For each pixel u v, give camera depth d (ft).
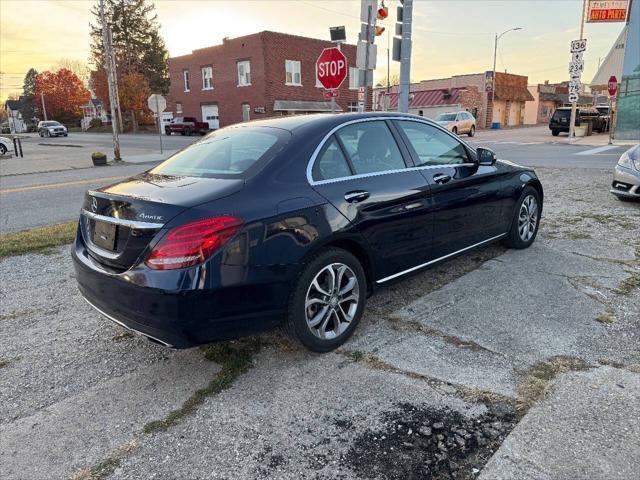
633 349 10.29
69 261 17.92
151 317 8.64
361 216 10.84
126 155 71.46
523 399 8.68
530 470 7.04
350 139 11.49
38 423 8.61
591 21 69.46
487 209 15.10
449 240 13.69
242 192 9.27
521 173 16.83
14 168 56.24
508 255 16.87
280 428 8.25
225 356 10.67
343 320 10.96
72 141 119.03
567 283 14.08
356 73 26.09
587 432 7.75
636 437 7.59
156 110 72.43
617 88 67.36
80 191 36.32
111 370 10.33
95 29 186.09
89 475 7.33
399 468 7.27
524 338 10.93
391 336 11.30
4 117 383.04
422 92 154.71
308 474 7.22
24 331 12.24
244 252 8.88
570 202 25.57
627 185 23.66
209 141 12.36
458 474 7.09
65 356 10.96
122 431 8.33
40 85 250.57
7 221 25.90
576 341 10.71
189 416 8.66
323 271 10.27
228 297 8.79
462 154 14.64
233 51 120.26
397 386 9.29
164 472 7.34
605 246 17.58
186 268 8.41
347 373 9.84
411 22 28.50
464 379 9.40
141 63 192.44
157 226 8.56
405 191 11.99
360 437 7.96
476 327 11.55
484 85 145.79
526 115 178.50
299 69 119.65
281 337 11.46
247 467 7.39
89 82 238.27
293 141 10.53
